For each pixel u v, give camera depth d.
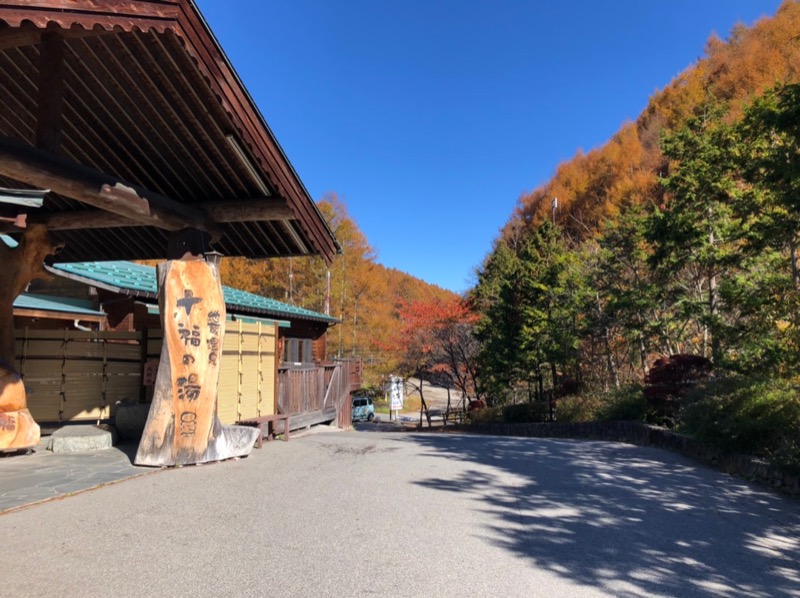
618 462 8.00
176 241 7.19
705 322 12.27
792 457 6.11
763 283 10.57
